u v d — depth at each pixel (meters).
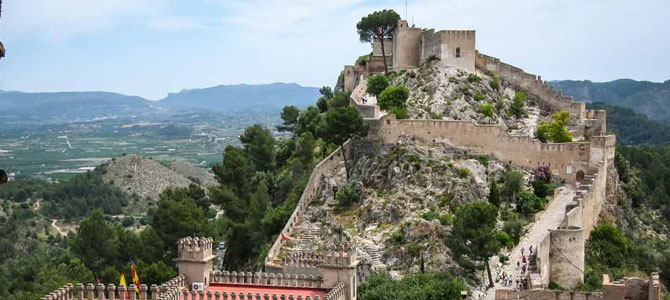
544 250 127.88
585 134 194.88
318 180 179.00
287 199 184.88
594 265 143.00
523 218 155.00
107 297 98.06
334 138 176.38
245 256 173.12
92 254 177.25
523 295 98.50
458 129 173.62
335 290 94.75
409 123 175.75
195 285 99.50
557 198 162.00
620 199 182.62
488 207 133.38
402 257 142.50
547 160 169.75
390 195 161.38
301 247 157.12
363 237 151.25
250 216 172.75
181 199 180.38
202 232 166.50
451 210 153.25
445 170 163.00
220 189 180.88
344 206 167.50
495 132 172.50
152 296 93.31
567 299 94.56
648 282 79.88
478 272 135.12
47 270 179.88
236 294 94.12
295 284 100.56
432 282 124.50
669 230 193.00
